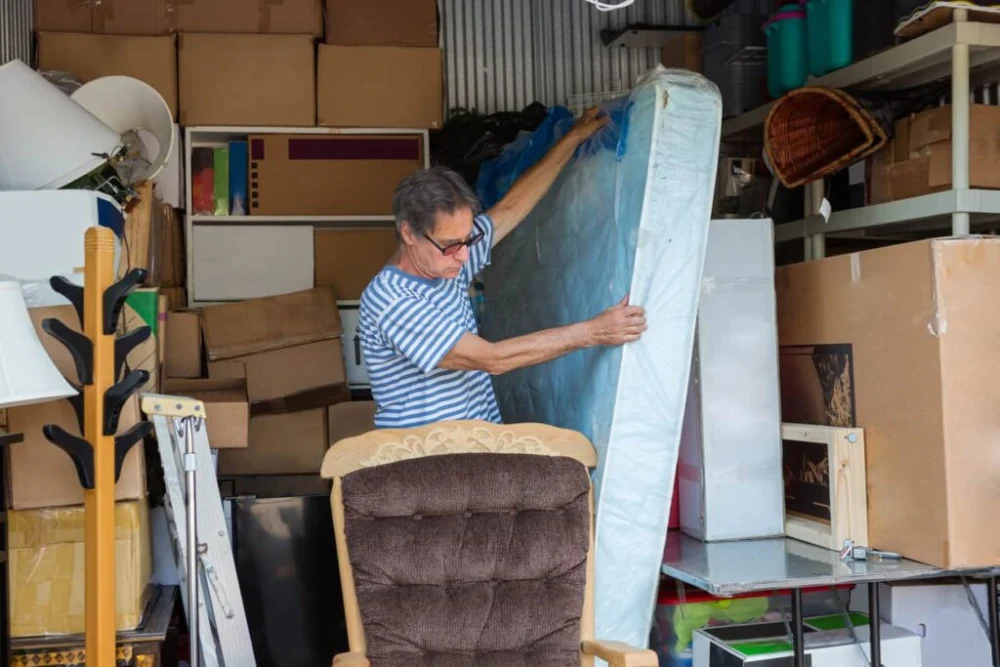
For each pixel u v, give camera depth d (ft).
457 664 6.96
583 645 7.22
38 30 12.53
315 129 13.19
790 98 9.77
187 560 7.25
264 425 12.14
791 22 10.85
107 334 6.66
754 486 9.13
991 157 8.77
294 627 9.23
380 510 7.15
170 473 7.54
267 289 13.11
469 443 7.59
